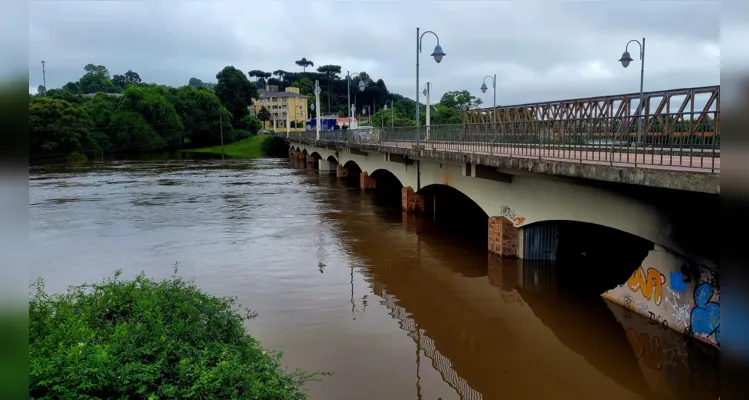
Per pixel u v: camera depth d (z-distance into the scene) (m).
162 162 58.12
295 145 59.81
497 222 15.06
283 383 5.97
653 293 9.97
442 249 16.78
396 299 12.12
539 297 12.12
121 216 23.28
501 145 14.10
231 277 13.73
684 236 8.88
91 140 64.06
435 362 8.97
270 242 17.94
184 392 4.82
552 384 8.28
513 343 9.77
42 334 5.20
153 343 5.39
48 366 4.33
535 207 13.37
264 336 9.88
